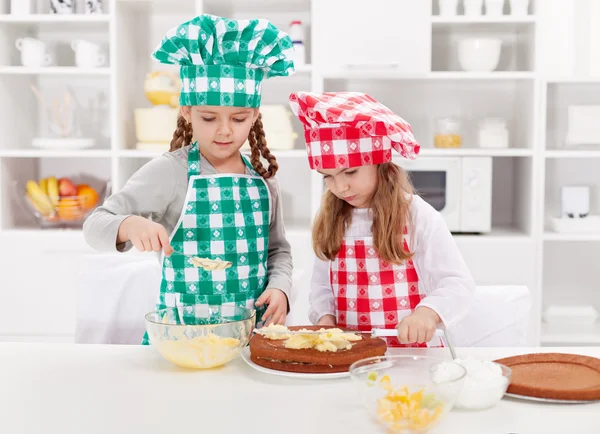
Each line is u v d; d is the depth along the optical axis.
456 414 0.96
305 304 2.94
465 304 1.38
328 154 1.39
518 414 0.96
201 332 1.14
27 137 3.30
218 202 1.50
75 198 3.09
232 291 1.51
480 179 2.95
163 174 1.50
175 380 1.11
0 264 3.01
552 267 3.38
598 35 3.21
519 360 1.14
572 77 2.92
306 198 3.38
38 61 3.07
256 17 3.26
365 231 1.56
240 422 0.93
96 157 3.36
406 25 2.92
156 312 1.24
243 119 1.46
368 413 0.96
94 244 1.31
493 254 2.94
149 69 3.31
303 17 3.27
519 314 1.69
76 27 3.22
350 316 1.57
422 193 2.95
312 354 1.12
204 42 1.39
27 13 3.05
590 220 3.01
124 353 1.26
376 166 1.50
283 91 3.30
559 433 0.89
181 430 0.91
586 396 0.99
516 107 3.27
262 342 1.19
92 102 3.32
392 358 1.02
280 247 1.65
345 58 2.95
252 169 1.60
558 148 3.30
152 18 3.28
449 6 2.96
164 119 3.03
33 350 1.28
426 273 1.51
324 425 0.92
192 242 1.50
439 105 3.33
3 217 3.09
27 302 3.02
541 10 2.91
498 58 3.00
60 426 0.92
